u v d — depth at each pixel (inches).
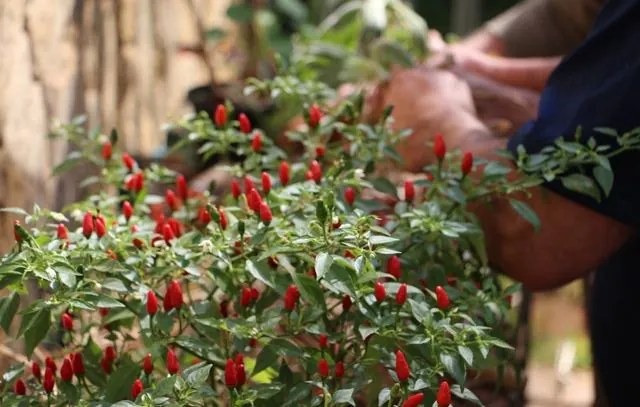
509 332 71.8
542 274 60.8
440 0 234.5
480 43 86.3
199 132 64.7
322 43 86.8
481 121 69.5
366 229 48.0
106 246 49.8
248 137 63.4
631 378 68.0
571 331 145.3
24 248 47.0
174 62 100.0
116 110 90.6
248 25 104.3
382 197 63.8
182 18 100.9
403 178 76.2
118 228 51.7
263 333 48.1
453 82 68.0
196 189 79.0
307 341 56.6
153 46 95.9
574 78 58.8
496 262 61.9
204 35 103.5
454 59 74.7
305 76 82.9
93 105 84.5
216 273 50.6
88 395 54.0
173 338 48.6
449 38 105.3
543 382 126.6
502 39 86.1
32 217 50.5
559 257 60.0
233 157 83.2
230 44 104.4
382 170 68.9
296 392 47.2
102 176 69.4
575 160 55.0
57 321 56.9
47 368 50.6
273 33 102.2
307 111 61.2
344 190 60.3
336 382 48.4
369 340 50.5
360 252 47.1
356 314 50.4
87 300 46.9
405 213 54.8
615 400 70.4
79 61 80.8
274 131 82.7
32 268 45.8
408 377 45.8
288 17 113.0
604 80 57.0
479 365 49.1
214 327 50.3
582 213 58.3
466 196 57.1
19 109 74.4
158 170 65.3
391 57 77.8
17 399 48.1
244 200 53.6
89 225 50.6
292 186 52.9
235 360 51.6
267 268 48.3
